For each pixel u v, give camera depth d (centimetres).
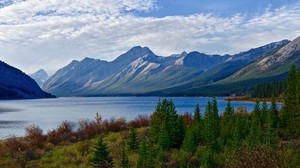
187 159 2456
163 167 2403
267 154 1348
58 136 3812
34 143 3481
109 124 4275
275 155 1355
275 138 2731
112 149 3041
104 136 3803
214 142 2797
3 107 16925
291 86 3669
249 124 3366
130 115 9931
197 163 2438
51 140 3706
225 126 3316
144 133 3622
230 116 3612
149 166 2353
